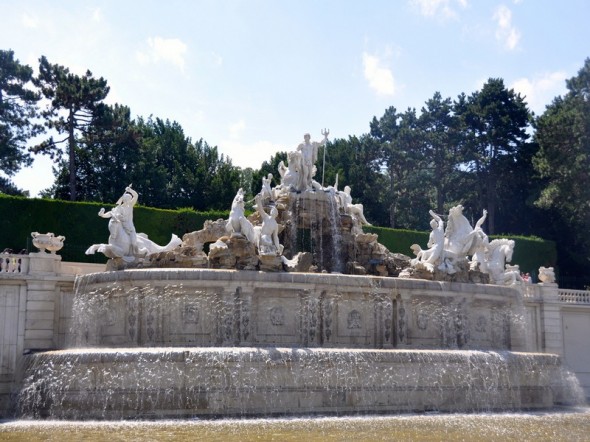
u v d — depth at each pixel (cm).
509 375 2581
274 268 2609
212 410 2164
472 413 2427
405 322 2712
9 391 2666
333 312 2616
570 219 5719
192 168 7381
